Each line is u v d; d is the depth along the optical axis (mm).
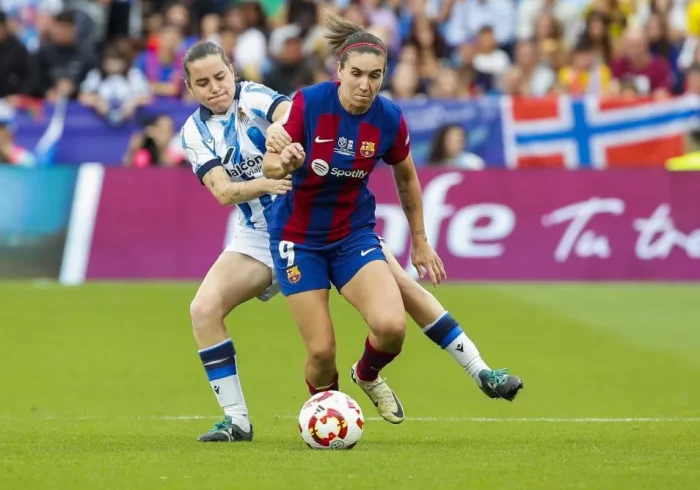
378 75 22453
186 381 34312
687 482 19094
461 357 24156
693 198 55375
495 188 55438
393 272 24312
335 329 43406
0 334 42156
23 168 55094
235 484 18875
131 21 67625
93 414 28875
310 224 23484
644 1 67375
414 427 26844
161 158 56562
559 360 38000
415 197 24484
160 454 22047
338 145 23000
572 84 63000
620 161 57000
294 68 61219
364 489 18438
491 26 64562
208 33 63812
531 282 55125
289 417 28531
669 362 37812
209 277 24609
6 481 19281
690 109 56812
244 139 24141
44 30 65750
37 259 55000
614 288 53594
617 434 25438
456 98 58406
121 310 47469
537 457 21703
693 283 55094
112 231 55188
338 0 67625
